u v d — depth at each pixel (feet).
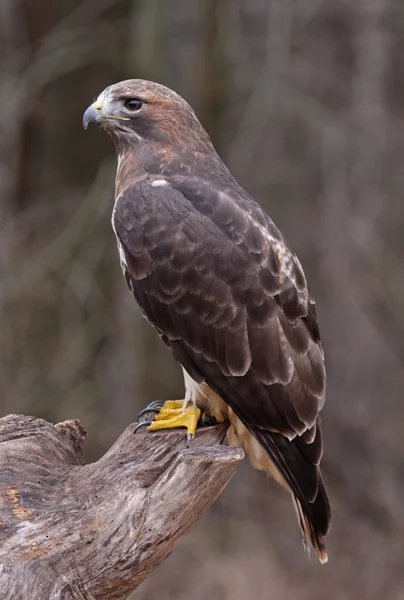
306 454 23.24
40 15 50.98
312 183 53.36
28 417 23.44
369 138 50.08
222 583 46.42
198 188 24.57
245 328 23.40
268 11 49.19
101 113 25.95
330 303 51.47
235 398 23.61
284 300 23.44
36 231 51.29
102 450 50.98
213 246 23.70
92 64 51.93
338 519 50.01
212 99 49.90
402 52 52.39
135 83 25.99
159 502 20.20
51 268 49.03
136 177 25.59
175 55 48.57
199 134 26.07
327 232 50.60
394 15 51.67
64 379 50.98
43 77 49.80
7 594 19.61
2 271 49.19
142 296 24.49
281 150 53.31
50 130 51.98
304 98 48.96
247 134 49.14
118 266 51.67
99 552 20.18
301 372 23.35
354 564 48.14
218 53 49.85
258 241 23.65
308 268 53.21
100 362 52.11
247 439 24.58
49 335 50.90
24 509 20.68
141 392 51.37
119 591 20.66
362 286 50.49
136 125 25.85
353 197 50.21
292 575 47.52
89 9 51.19
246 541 48.88
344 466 51.37
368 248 50.06
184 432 23.34
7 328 49.55
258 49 50.75
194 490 20.17
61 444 22.94
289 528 49.67
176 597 46.09
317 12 51.01
